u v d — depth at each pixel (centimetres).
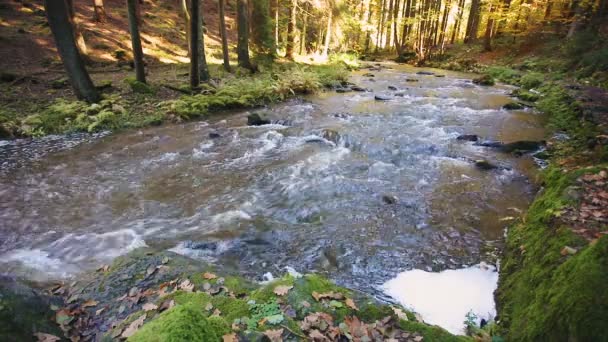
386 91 1855
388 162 949
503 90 1869
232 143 1112
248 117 1324
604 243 318
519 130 1166
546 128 1184
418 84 2064
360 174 876
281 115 1408
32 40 2031
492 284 495
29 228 664
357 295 371
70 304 388
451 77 2348
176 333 209
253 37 2484
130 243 614
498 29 3064
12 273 531
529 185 801
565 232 410
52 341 309
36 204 751
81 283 443
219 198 771
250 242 603
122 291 409
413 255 565
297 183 830
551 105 1409
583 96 1355
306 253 573
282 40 3084
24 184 839
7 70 1677
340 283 504
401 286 496
